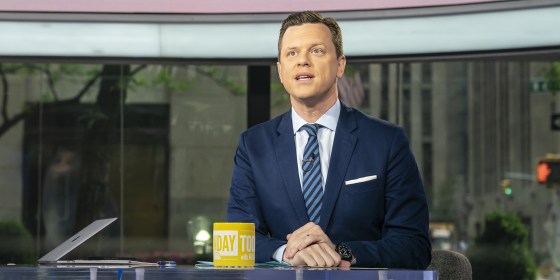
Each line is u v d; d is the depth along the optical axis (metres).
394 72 5.49
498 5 4.01
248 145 2.74
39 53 4.43
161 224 4.99
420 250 2.58
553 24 4.02
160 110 5.04
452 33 4.20
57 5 4.34
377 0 4.18
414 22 4.21
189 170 5.00
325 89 2.59
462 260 3.02
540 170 5.64
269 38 4.39
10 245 5.05
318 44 2.58
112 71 5.09
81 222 5.06
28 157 5.11
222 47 4.44
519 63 5.65
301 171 2.63
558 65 5.58
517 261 5.64
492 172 5.65
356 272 1.92
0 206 5.08
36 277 1.99
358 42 4.31
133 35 4.43
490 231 5.66
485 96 5.60
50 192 5.09
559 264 5.62
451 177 5.63
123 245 4.96
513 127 5.64
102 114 5.09
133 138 5.05
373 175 2.61
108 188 5.05
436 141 5.60
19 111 5.12
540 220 5.66
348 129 2.65
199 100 5.01
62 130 5.11
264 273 1.92
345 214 2.58
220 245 2.19
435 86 5.55
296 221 2.60
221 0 4.35
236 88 4.95
